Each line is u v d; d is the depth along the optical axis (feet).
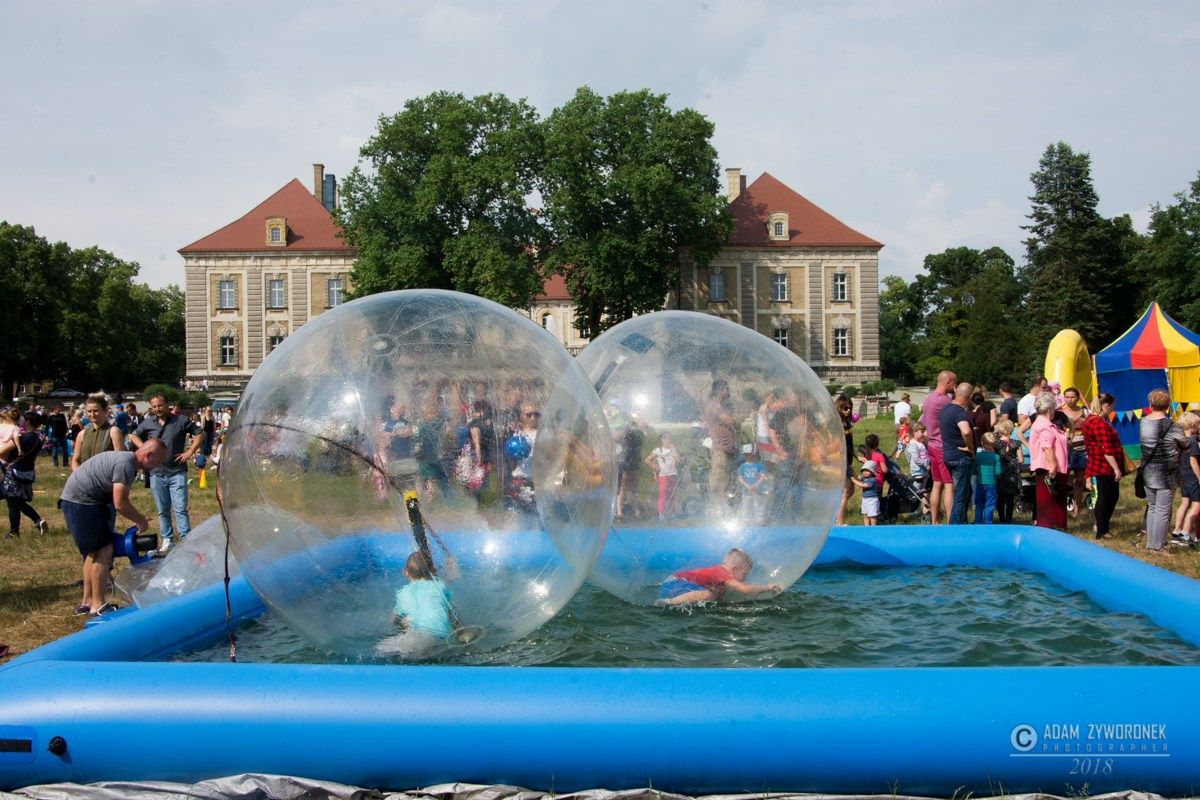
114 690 13.83
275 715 13.42
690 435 20.76
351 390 16.07
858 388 170.71
